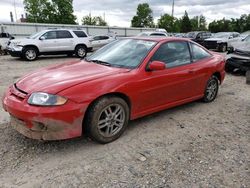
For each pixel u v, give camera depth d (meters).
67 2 52.94
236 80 8.61
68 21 53.44
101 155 3.51
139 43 4.71
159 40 4.69
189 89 5.07
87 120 3.59
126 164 3.32
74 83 3.46
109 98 3.70
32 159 3.38
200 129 4.43
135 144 3.83
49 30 14.97
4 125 4.34
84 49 16.25
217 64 5.72
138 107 4.16
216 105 5.74
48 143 3.78
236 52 9.36
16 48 14.01
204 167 3.30
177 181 3.02
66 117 3.31
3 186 2.88
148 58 4.28
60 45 15.20
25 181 2.96
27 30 28.86
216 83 5.91
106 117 3.74
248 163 3.43
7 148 3.62
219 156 3.57
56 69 4.16
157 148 3.74
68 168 3.21
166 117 4.91
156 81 4.28
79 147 3.70
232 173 3.20
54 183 2.94
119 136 3.99
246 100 6.24
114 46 4.92
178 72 4.68
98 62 4.50
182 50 4.99
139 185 2.93
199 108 5.49
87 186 2.90
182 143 3.91
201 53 5.49
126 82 3.86
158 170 3.21
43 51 14.63
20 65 12.22
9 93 3.68
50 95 3.27
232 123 4.75
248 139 4.12
